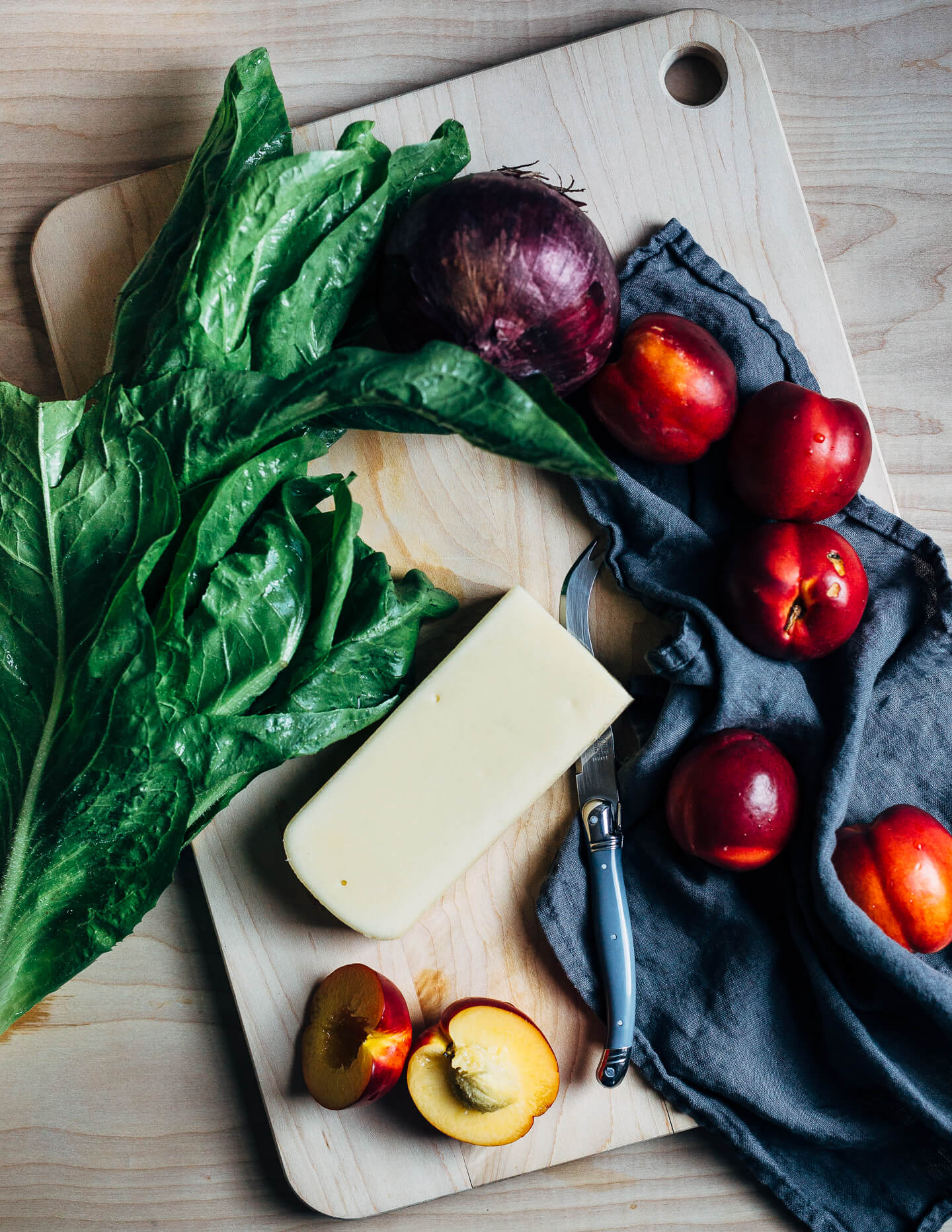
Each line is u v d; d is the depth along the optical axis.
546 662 1.04
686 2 1.21
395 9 1.20
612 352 1.08
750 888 1.10
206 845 1.09
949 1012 0.99
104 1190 1.12
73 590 0.89
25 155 1.17
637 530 1.10
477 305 0.93
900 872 1.02
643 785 1.10
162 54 1.18
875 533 1.11
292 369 0.97
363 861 1.03
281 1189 1.13
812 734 1.07
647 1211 1.14
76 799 0.88
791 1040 1.09
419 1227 1.13
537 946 1.10
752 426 1.03
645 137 1.13
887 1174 1.07
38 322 1.17
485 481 1.13
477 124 1.12
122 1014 1.13
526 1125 1.04
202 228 0.93
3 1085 1.12
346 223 0.95
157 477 0.88
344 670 0.99
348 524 0.93
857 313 1.25
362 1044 1.01
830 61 1.24
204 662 0.89
